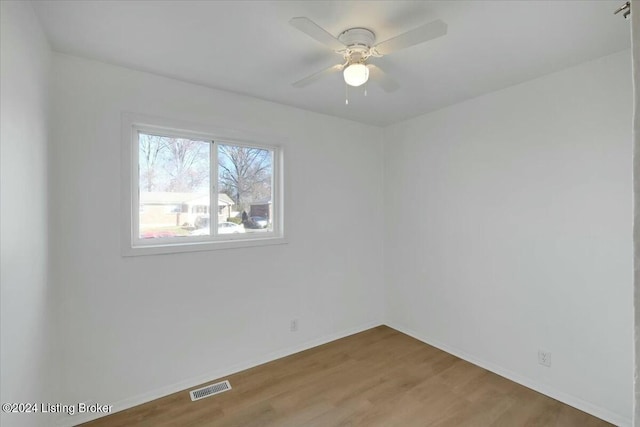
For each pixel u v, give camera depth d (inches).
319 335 121.2
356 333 132.0
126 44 70.7
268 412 80.0
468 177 107.3
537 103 88.9
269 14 60.1
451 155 112.8
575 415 78.2
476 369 101.5
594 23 63.1
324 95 102.3
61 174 73.4
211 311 95.7
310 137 118.4
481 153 103.3
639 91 16.1
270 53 75.0
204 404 83.1
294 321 114.1
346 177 129.6
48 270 68.4
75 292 75.4
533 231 90.0
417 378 96.0
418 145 125.5
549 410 80.3
